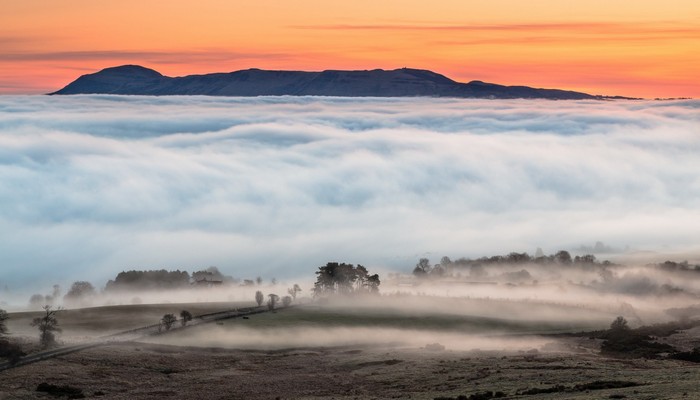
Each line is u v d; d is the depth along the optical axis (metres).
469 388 167.25
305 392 192.12
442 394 162.12
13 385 194.50
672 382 148.00
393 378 198.50
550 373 179.88
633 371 176.50
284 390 196.50
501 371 190.12
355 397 173.75
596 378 165.50
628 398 129.75
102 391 195.38
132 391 197.00
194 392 196.12
